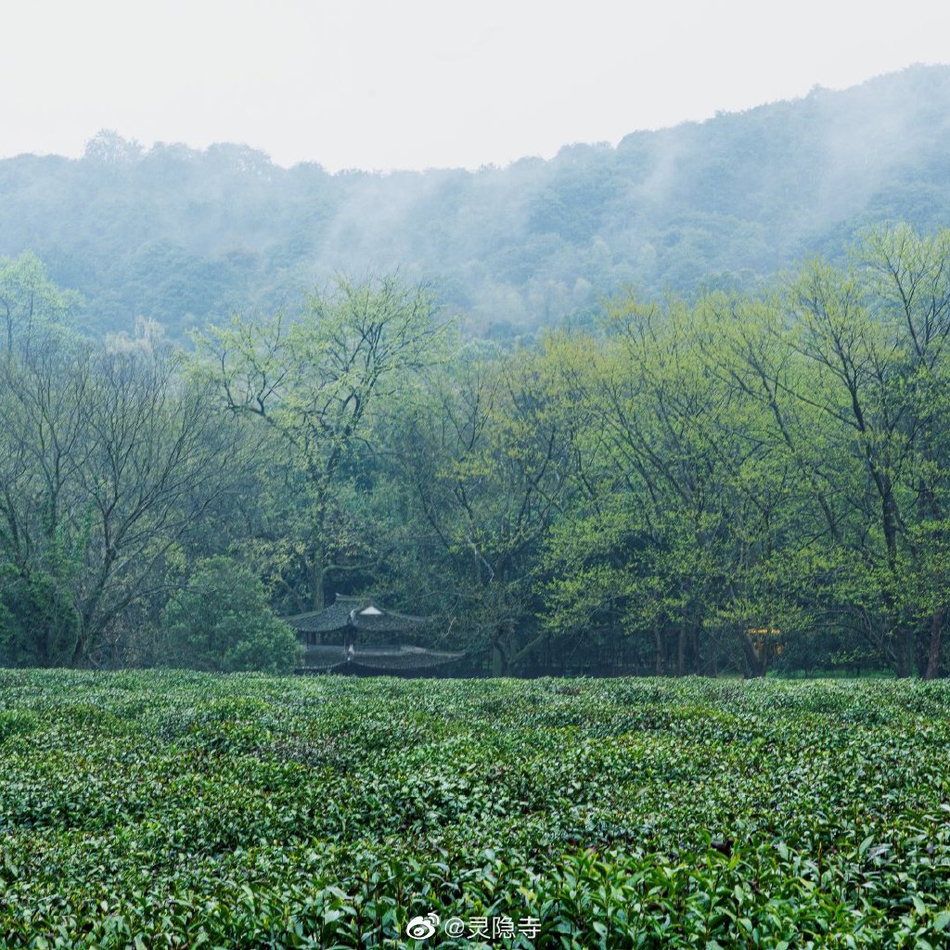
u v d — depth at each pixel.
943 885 7.42
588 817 10.07
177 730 18.84
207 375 47.81
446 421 51.88
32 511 38.19
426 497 49.56
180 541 45.69
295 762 15.35
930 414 35.50
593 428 43.28
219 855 10.36
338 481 55.19
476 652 49.94
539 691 23.94
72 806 12.48
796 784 11.67
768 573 35.47
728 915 6.48
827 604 39.72
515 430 45.47
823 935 6.41
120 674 29.06
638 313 40.31
